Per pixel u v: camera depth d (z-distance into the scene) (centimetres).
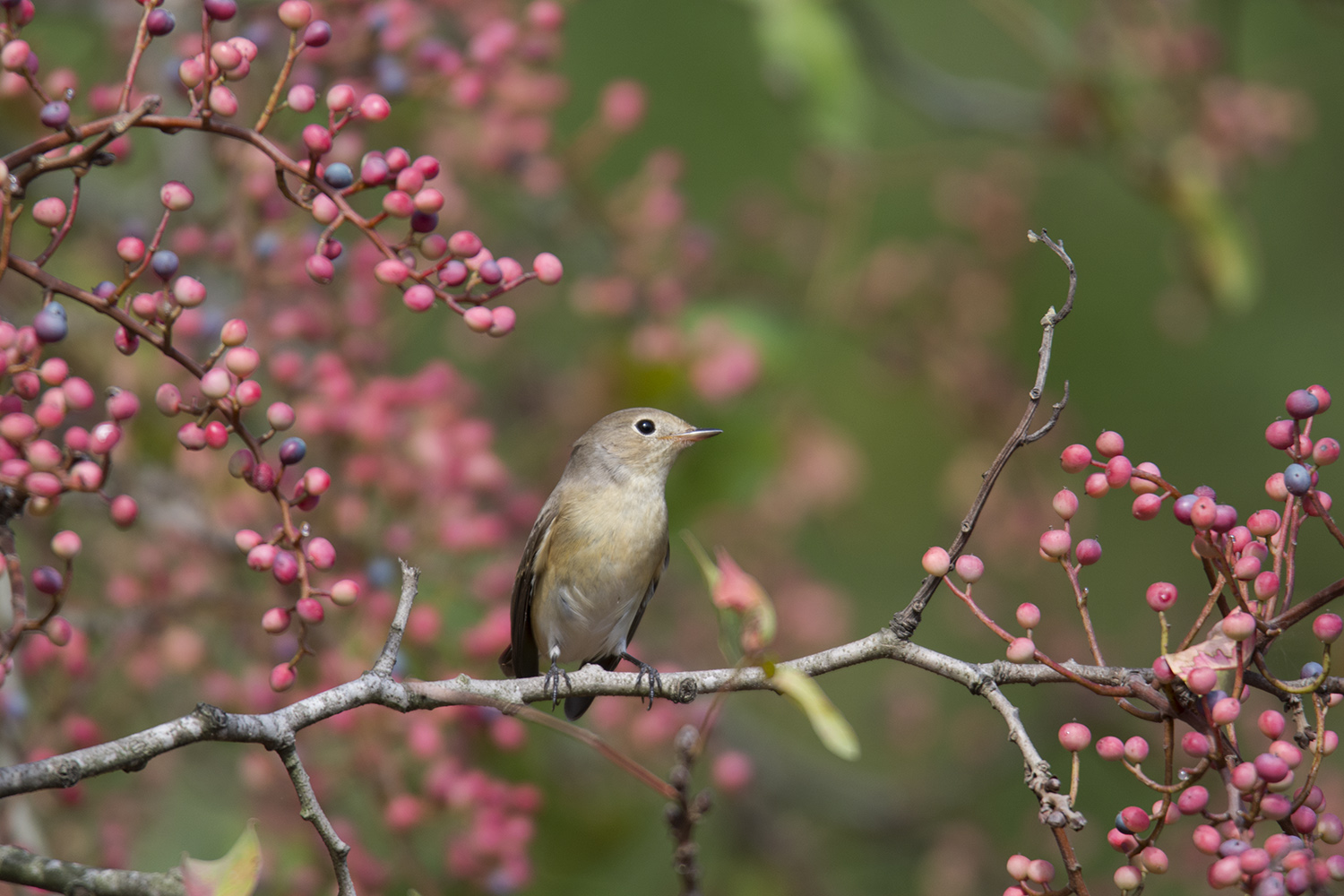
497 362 1457
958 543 663
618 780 1216
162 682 1049
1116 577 1734
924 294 1533
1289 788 562
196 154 1138
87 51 1177
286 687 626
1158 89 1420
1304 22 1900
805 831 1591
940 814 1577
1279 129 1397
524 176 1220
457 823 978
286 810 954
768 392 1345
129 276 583
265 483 613
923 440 1770
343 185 610
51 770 556
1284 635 652
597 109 1836
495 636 992
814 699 563
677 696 760
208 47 581
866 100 1452
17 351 554
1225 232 1395
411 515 1029
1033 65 1945
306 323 1026
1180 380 1828
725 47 1867
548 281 641
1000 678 656
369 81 955
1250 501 1773
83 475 553
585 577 1112
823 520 1540
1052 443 1583
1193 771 562
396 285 623
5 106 980
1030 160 1572
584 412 1280
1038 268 1861
